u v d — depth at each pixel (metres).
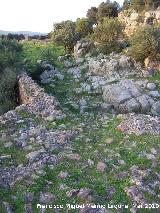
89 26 33.12
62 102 18.81
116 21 27.88
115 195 9.93
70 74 23.59
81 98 19.53
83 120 15.64
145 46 22.25
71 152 12.03
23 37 42.28
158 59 22.27
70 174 10.79
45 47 31.95
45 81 22.16
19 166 11.11
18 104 19.59
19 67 23.45
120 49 25.69
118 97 17.97
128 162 11.50
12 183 10.23
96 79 21.61
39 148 12.13
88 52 26.92
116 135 13.45
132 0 37.69
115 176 10.75
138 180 10.43
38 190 10.01
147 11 32.66
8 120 14.39
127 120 14.53
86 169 11.12
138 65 22.47
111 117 15.94
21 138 12.95
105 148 12.45
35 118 14.91
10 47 27.09
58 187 10.20
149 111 17.36
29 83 18.94
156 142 12.66
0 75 21.19
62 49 30.83
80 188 10.12
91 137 13.35
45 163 11.28
